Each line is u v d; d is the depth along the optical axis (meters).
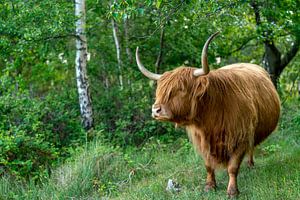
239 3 10.55
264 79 10.61
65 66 18.61
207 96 8.84
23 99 14.23
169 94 8.59
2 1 13.84
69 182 10.73
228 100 8.97
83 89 14.97
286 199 8.38
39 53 15.64
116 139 14.16
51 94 16.81
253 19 17.84
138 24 17.03
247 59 21.27
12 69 16.25
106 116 15.27
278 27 15.33
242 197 8.92
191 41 16.48
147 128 14.42
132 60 16.75
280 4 15.15
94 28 16.92
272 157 12.09
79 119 15.35
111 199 9.98
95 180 10.95
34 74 19.41
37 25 13.75
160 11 10.61
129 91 15.83
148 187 10.32
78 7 14.79
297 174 9.60
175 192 9.85
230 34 18.23
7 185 10.79
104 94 16.31
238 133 8.99
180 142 14.17
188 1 9.70
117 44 16.66
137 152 13.37
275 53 18.22
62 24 13.84
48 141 13.59
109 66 17.42
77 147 12.64
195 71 8.72
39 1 13.77
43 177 11.38
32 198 10.35
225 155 9.20
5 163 11.16
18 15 13.63
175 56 16.58
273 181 9.41
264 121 10.08
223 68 10.39
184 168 11.67
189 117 8.80
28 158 11.92
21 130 12.64
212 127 9.04
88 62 17.47
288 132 14.85
